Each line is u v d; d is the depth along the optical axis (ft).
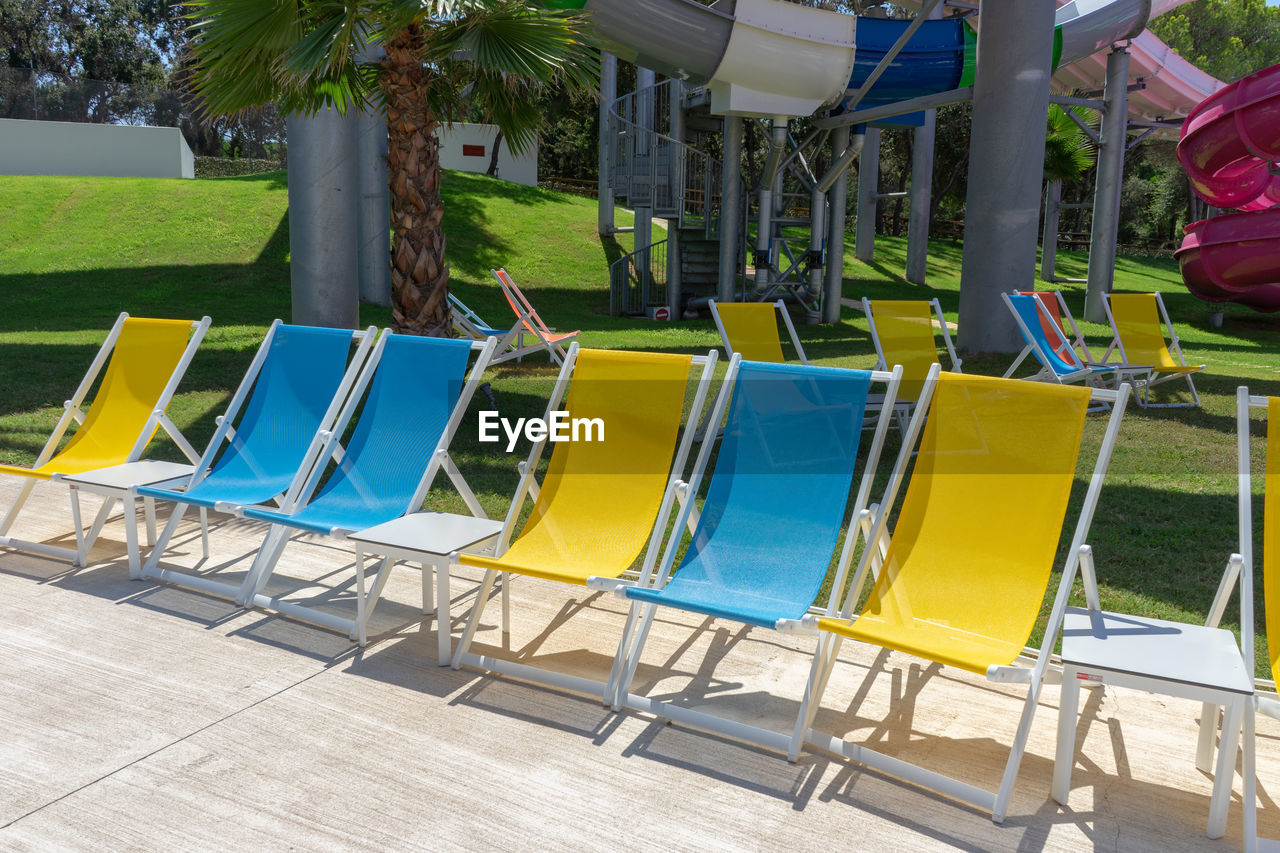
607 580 10.09
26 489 15.55
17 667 11.19
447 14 21.75
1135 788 8.95
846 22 40.98
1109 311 30.07
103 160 77.10
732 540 10.87
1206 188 48.65
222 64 22.04
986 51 34.99
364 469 13.51
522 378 31.73
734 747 9.62
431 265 24.84
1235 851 7.97
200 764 9.14
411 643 12.14
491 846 7.91
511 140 28.43
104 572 14.52
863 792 8.82
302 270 34.14
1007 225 35.55
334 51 20.40
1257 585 13.96
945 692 10.96
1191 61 131.13
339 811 8.39
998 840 8.09
